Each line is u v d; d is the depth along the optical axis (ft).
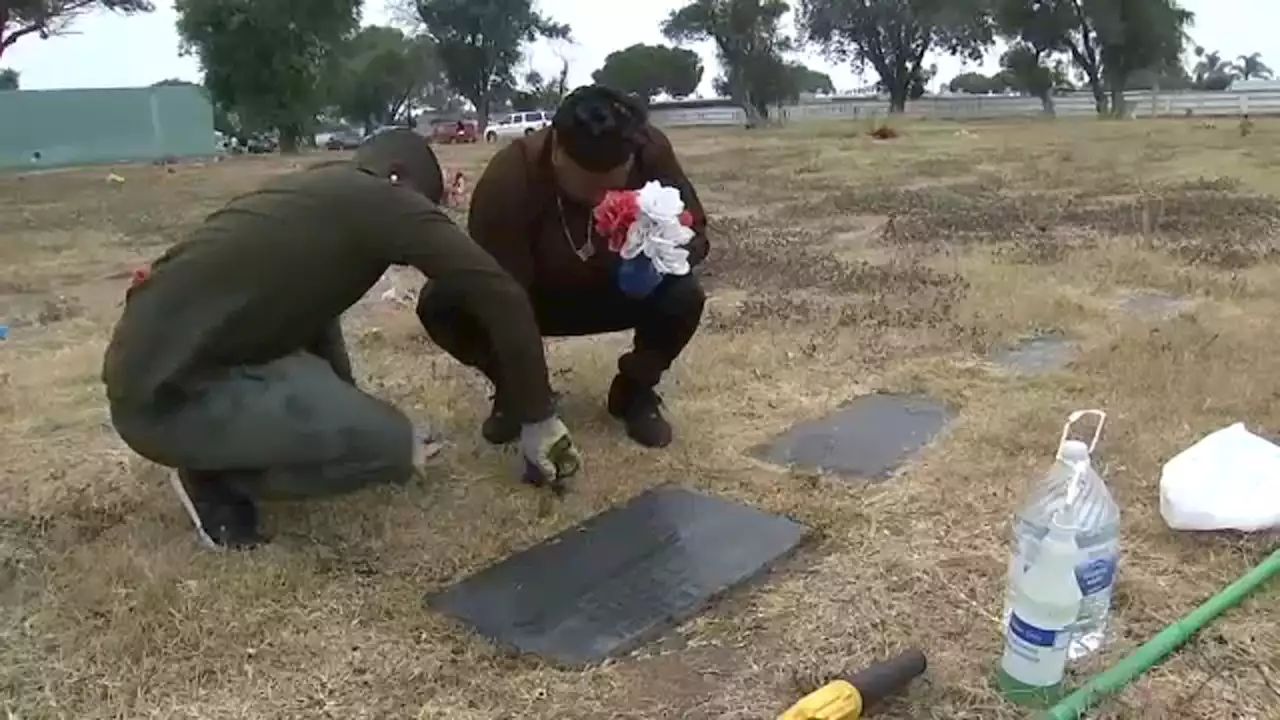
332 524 11.37
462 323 12.55
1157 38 151.43
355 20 126.11
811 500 11.81
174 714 8.36
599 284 12.74
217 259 9.93
